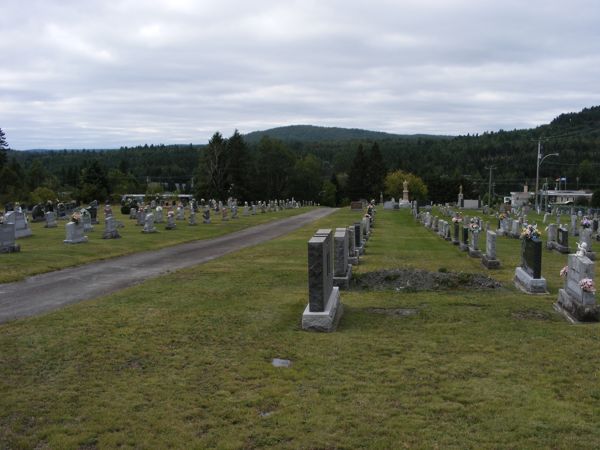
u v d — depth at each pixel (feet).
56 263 67.62
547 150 486.38
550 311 40.96
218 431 21.30
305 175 428.97
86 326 36.01
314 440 20.49
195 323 36.94
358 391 25.05
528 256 51.55
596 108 587.27
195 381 26.40
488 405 23.32
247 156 361.10
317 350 31.01
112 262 72.13
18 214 97.55
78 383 26.18
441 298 45.60
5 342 32.48
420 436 20.67
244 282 54.34
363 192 414.00
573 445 19.86
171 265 69.72
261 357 29.84
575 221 123.75
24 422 22.22
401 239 108.17
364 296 47.01
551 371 27.37
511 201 342.03
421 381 26.21
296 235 117.50
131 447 20.16
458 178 409.90
